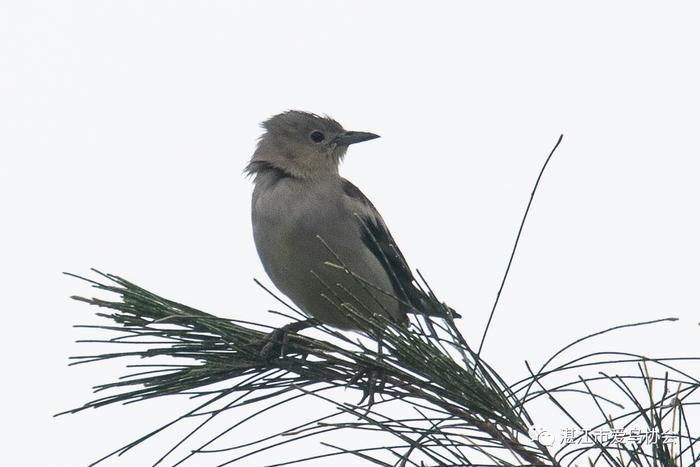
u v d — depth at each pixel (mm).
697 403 6762
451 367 7785
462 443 7324
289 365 9016
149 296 9172
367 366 8680
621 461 6832
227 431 7527
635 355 6887
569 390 7164
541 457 7367
